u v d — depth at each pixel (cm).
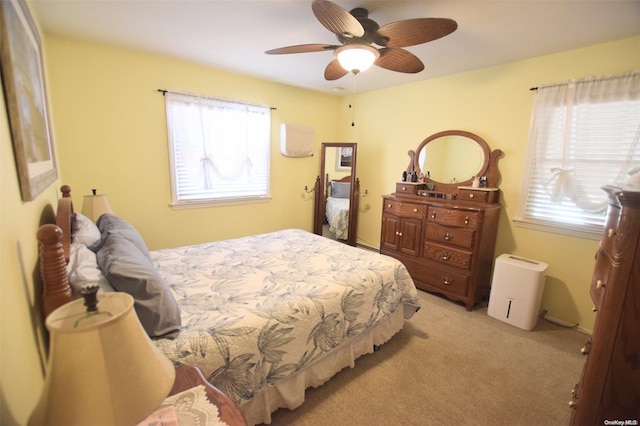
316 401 163
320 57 268
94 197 214
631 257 97
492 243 284
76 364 50
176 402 85
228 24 206
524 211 269
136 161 278
